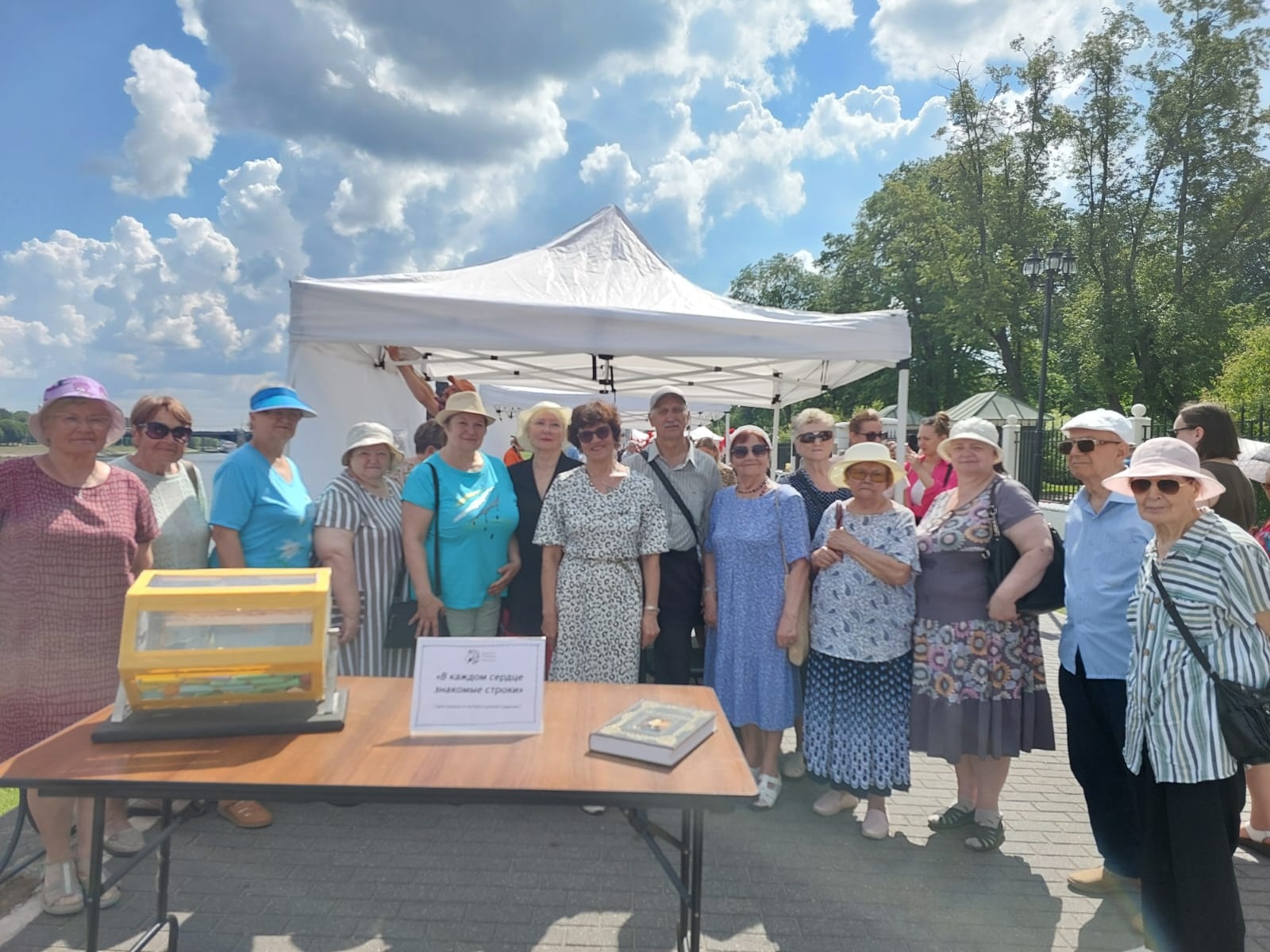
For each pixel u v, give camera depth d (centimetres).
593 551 328
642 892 292
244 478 313
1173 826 223
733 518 354
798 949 260
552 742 187
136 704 182
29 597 246
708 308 445
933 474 519
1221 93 2547
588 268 486
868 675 327
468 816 355
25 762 167
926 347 3553
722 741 189
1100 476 291
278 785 159
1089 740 296
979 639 311
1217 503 331
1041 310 2888
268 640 186
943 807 378
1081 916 282
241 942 257
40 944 253
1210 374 2511
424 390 571
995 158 2970
